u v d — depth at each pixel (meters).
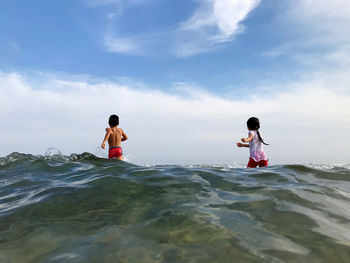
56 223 1.42
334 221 1.39
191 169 2.75
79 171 3.06
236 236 1.18
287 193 1.85
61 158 4.38
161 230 1.26
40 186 2.42
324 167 2.84
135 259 1.01
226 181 2.26
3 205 1.85
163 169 2.75
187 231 1.24
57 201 1.79
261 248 1.08
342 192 1.94
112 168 2.95
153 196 1.83
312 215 1.46
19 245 1.18
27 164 3.81
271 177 2.42
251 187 2.06
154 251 1.06
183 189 2.00
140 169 2.77
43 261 1.02
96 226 1.35
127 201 1.74
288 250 1.07
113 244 1.14
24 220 1.48
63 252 1.09
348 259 1.01
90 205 1.69
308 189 1.97
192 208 1.56
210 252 1.05
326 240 1.16
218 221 1.35
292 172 2.63
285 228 1.28
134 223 1.37
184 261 0.98
